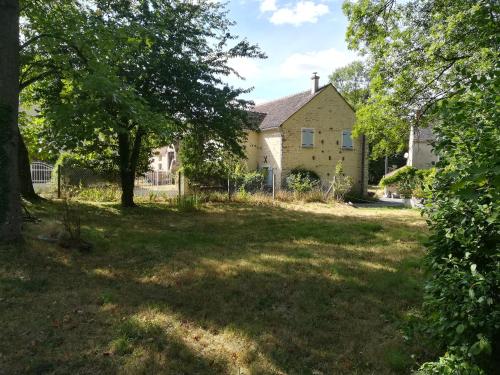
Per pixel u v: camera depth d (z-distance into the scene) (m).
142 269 6.53
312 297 5.43
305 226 11.48
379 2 13.09
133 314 4.63
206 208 15.43
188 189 19.09
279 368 3.60
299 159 26.22
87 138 8.24
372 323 4.61
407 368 3.62
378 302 5.30
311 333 4.33
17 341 3.90
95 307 4.82
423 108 12.70
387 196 28.50
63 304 4.86
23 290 5.20
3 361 3.54
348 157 27.77
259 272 6.53
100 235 8.91
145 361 3.62
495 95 2.62
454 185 2.31
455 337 2.97
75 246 7.39
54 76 10.70
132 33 9.27
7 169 6.66
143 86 12.12
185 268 6.62
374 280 6.20
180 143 15.38
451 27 9.95
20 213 6.98
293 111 26.19
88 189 16.62
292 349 3.95
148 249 7.89
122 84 7.80
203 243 8.70
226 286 5.79
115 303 4.96
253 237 9.66
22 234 7.47
